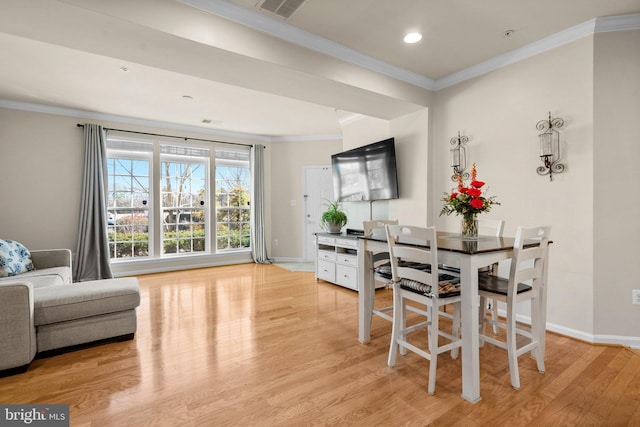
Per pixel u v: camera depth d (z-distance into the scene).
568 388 1.81
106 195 4.59
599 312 2.39
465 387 1.71
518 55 2.79
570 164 2.49
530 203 2.72
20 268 3.17
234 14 2.20
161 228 5.18
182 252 5.40
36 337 2.15
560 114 2.55
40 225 4.24
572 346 2.34
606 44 2.34
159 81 3.43
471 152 3.16
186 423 1.53
